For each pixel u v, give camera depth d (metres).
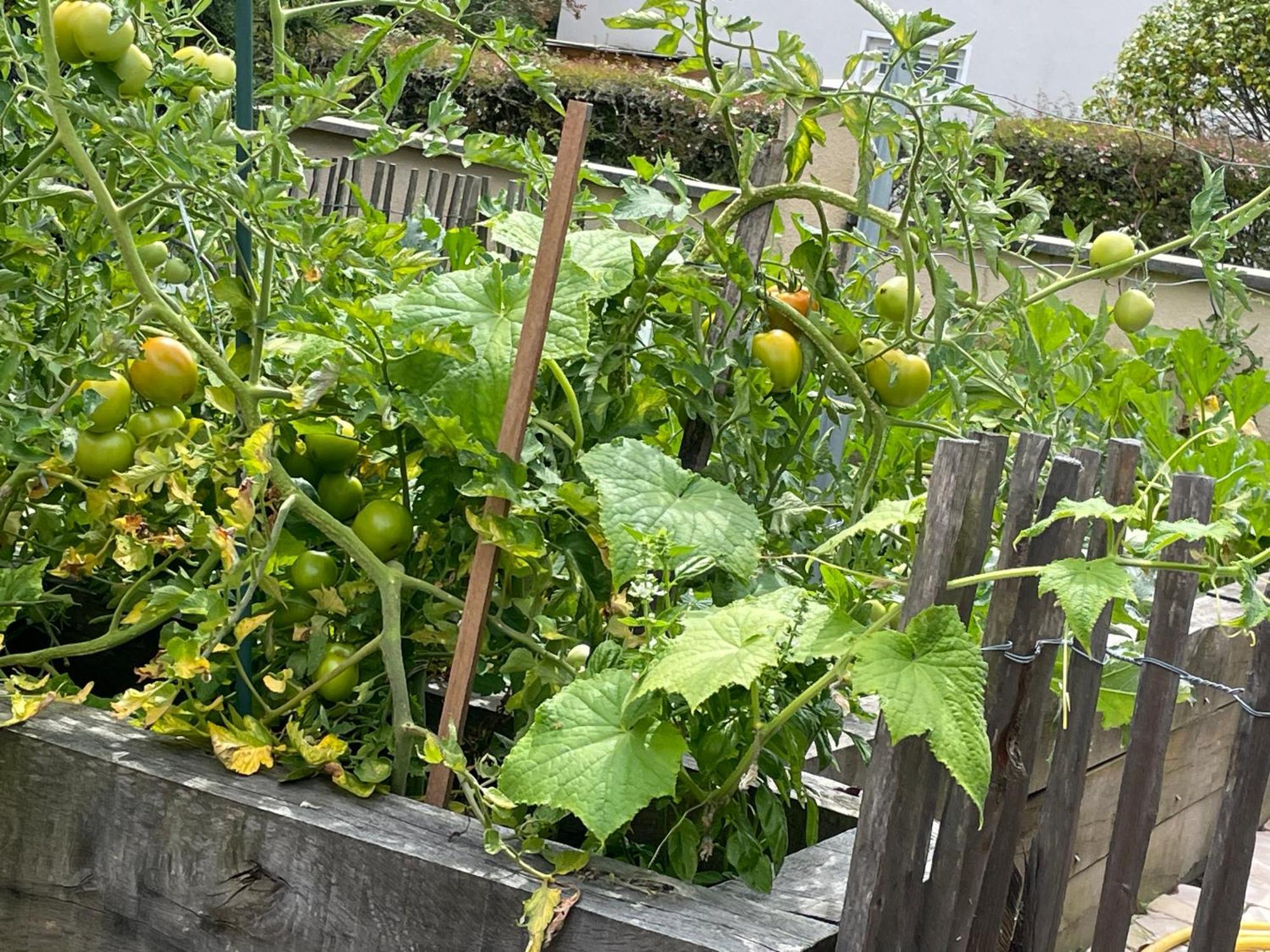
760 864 1.37
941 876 1.35
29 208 1.75
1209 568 1.24
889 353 1.87
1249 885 3.19
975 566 1.27
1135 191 7.70
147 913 1.42
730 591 1.63
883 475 2.42
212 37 1.95
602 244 1.78
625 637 1.51
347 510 1.66
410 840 1.33
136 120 1.42
